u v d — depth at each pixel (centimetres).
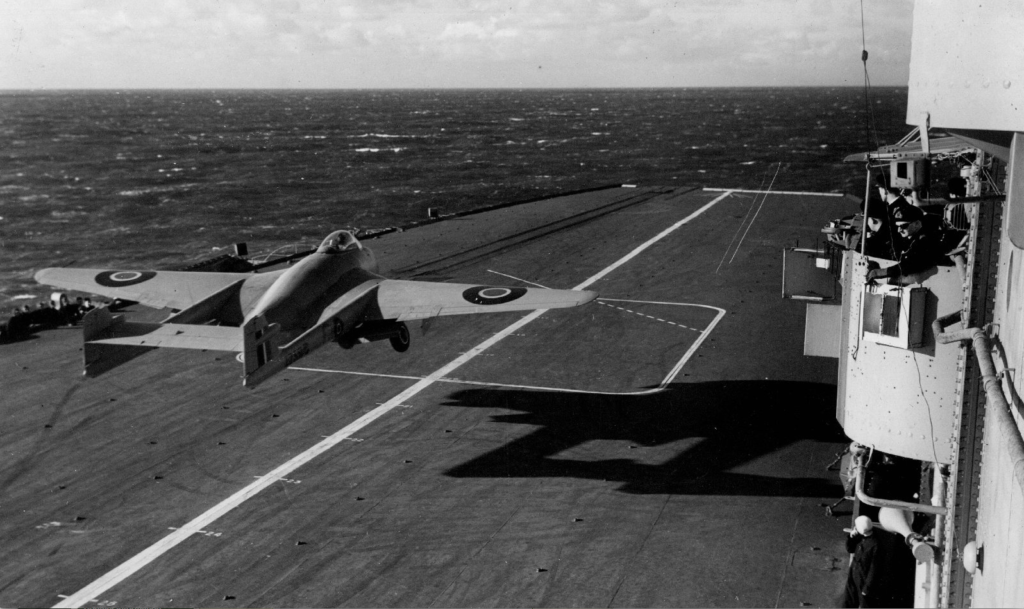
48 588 1180
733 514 1409
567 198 5222
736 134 17712
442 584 1192
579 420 1831
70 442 1703
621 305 2758
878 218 1086
